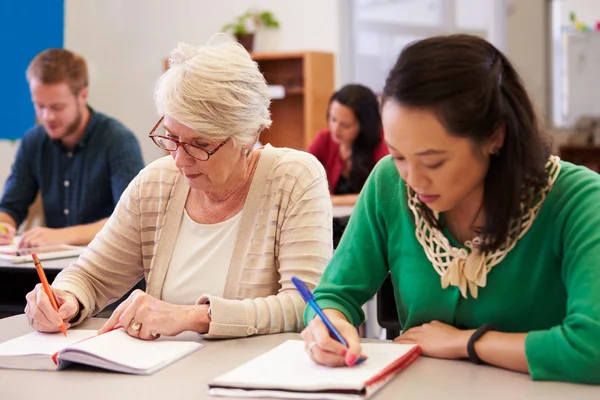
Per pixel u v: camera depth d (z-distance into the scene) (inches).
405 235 55.8
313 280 66.3
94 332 63.2
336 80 233.8
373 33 240.7
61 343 59.3
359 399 44.7
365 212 58.2
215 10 239.6
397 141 46.0
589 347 45.8
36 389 49.6
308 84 222.7
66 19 229.6
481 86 45.2
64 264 93.2
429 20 253.8
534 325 52.0
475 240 52.3
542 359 47.3
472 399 44.6
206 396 47.2
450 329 53.1
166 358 54.2
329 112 164.1
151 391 48.4
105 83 244.1
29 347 57.9
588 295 46.9
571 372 46.5
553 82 284.8
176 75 64.3
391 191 56.8
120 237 73.4
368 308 133.1
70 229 110.3
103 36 242.2
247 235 69.9
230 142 65.6
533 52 280.1
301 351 54.2
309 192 69.1
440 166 45.9
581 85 285.3
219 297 67.3
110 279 73.4
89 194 125.2
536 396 44.7
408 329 56.2
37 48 205.3
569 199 49.9
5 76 199.5
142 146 246.8
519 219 50.6
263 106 67.9
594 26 283.0
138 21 245.1
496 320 52.5
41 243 106.6
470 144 45.8
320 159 168.7
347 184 165.9
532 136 47.7
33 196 129.6
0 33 197.8
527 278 51.3
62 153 126.3
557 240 50.0
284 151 72.5
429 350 53.1
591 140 283.6
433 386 47.1
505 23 266.8
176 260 71.6
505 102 46.8
